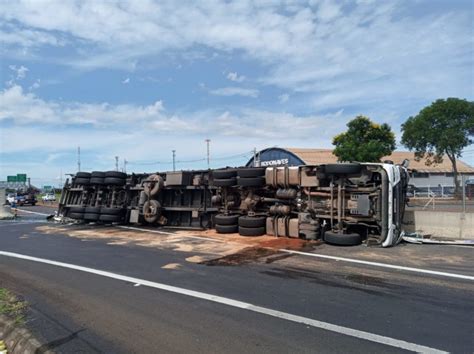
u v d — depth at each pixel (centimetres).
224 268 827
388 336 451
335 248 1058
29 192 5434
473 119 4106
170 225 1725
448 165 6225
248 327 482
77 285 695
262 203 1393
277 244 1135
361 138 4109
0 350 456
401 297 602
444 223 1238
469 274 747
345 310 542
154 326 489
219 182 1427
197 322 501
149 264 880
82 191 2014
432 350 415
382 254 964
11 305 580
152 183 1711
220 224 1415
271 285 680
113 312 545
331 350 415
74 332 473
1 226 1889
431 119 4319
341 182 1148
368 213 1087
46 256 1002
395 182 1098
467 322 494
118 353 414
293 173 1255
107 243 1238
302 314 527
